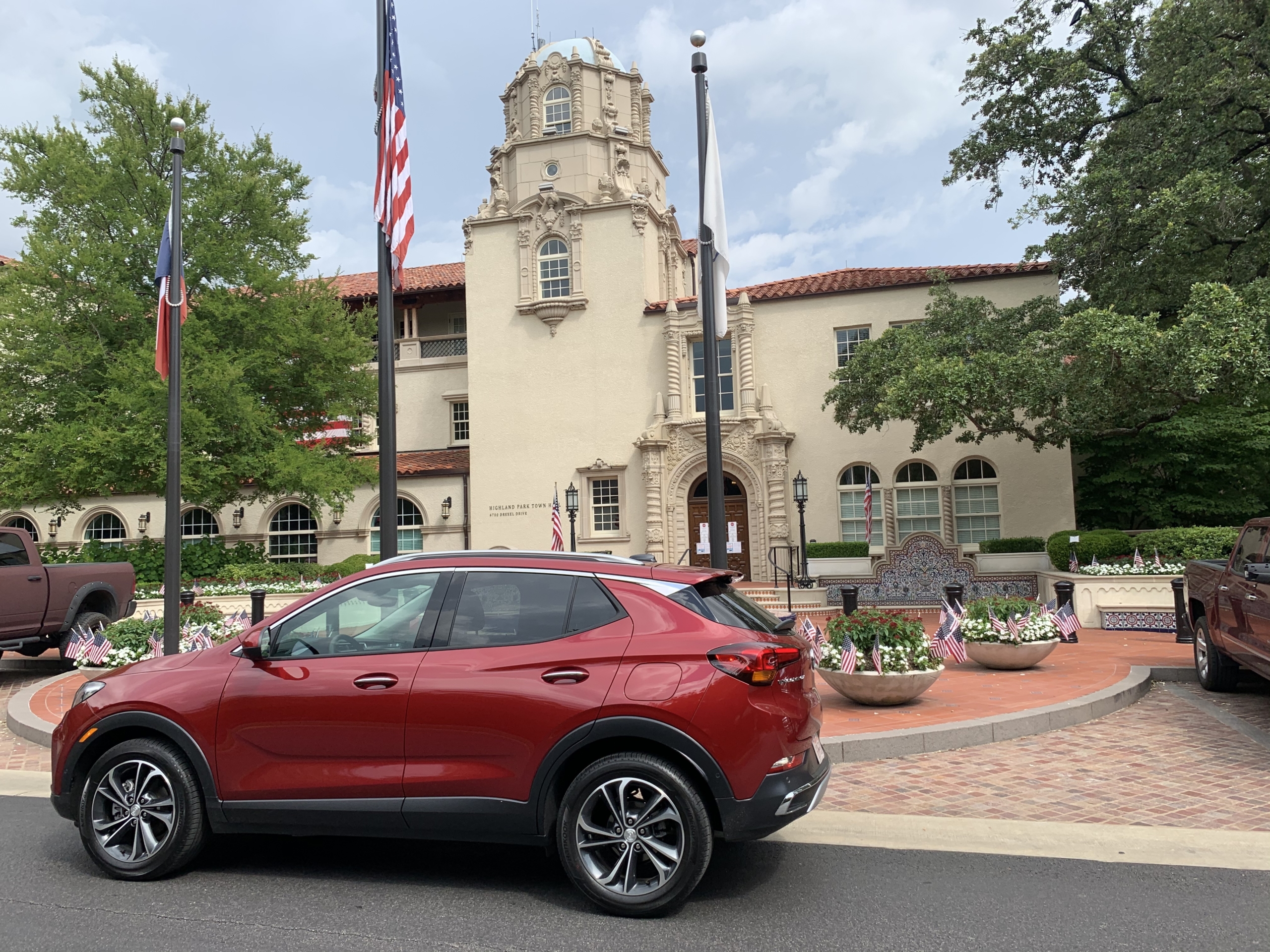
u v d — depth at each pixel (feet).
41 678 46.14
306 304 78.48
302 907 14.99
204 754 16.20
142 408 65.36
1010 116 67.72
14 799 22.91
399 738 15.46
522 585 16.31
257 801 15.97
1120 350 48.37
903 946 13.20
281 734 15.93
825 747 25.02
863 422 68.33
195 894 15.67
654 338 83.25
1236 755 24.82
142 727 16.84
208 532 89.86
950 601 40.96
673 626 15.26
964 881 15.97
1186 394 52.03
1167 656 41.75
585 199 88.63
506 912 14.76
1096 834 18.34
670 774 14.42
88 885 16.16
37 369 68.03
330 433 89.76
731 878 16.28
